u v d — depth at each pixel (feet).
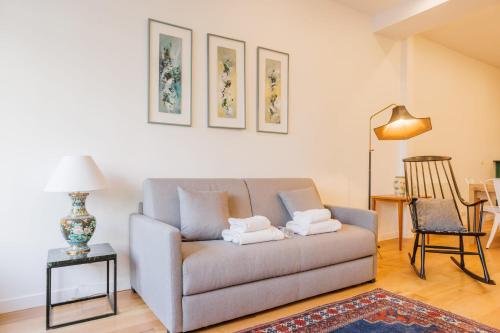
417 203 9.71
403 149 14.06
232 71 9.59
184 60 8.79
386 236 13.62
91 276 7.55
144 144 8.25
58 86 7.22
